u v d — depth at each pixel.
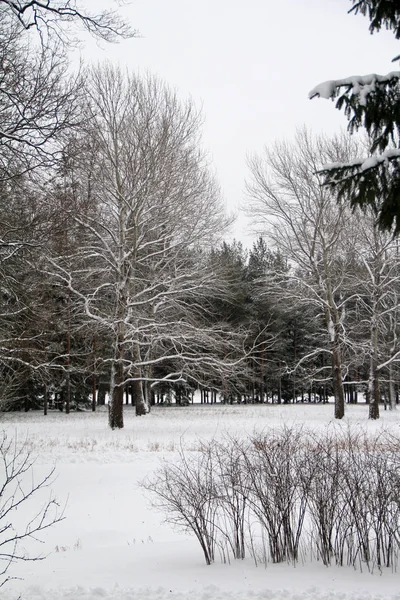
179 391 43.75
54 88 10.88
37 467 14.16
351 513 6.34
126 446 17.41
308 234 29.20
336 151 27.41
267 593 5.16
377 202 4.91
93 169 20.08
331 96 4.55
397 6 4.27
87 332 24.30
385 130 4.63
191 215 25.83
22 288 14.02
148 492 11.03
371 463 6.77
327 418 27.81
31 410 42.84
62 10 9.52
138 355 28.50
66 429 23.89
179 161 25.52
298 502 8.83
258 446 8.66
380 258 27.67
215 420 26.62
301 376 47.28
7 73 10.23
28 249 12.41
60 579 6.25
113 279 25.38
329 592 5.11
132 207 23.88
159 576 6.13
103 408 45.09
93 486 11.88
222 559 6.71
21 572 6.62
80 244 22.27
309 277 30.22
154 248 26.88
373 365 27.48
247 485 7.50
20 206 12.23
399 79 4.40
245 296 39.97
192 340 25.22
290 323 47.38
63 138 11.07
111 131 23.66
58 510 10.01
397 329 35.69
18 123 10.43
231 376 25.72
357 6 4.49
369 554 6.33
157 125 24.83
